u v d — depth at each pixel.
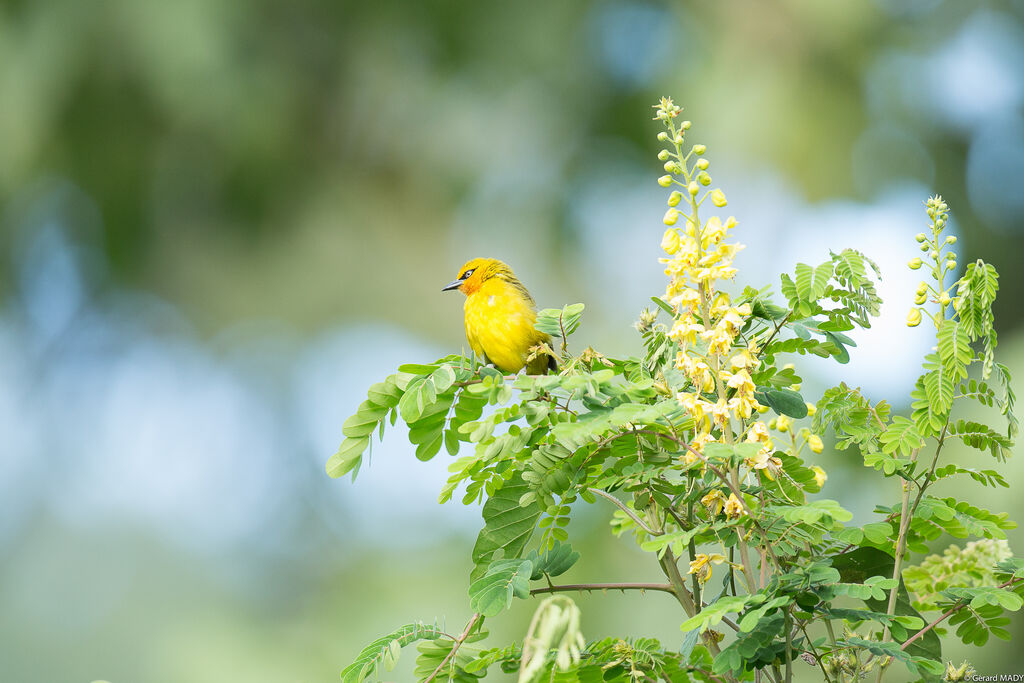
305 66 15.76
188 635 14.98
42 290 17.00
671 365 3.12
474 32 15.61
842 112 15.11
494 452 3.06
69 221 16.27
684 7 15.59
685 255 2.90
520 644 3.17
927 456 8.44
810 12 15.08
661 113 2.99
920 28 15.62
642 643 3.14
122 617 15.46
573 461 3.10
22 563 16.00
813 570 2.74
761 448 2.70
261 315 16.95
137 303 17.08
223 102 15.10
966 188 15.59
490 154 16.27
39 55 14.59
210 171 15.85
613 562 12.50
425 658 3.17
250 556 15.95
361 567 14.97
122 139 15.36
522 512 3.21
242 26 15.14
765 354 3.32
